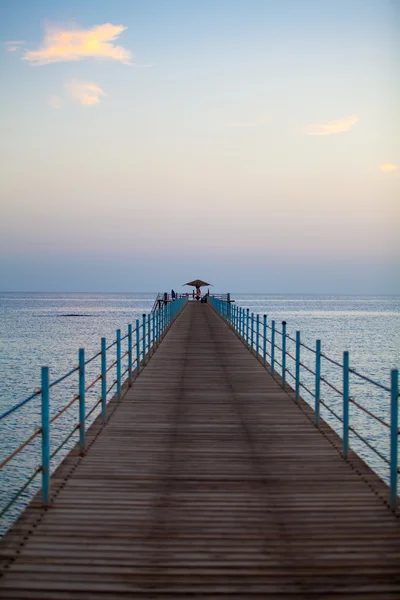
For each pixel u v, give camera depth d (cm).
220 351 1803
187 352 1775
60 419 2080
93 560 454
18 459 1655
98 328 6762
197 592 412
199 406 1038
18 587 416
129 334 1260
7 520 1289
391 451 565
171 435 841
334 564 451
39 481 1512
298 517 539
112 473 666
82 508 558
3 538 491
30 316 10044
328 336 5609
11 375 3044
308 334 5834
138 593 410
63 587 416
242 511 554
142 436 834
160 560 455
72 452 749
